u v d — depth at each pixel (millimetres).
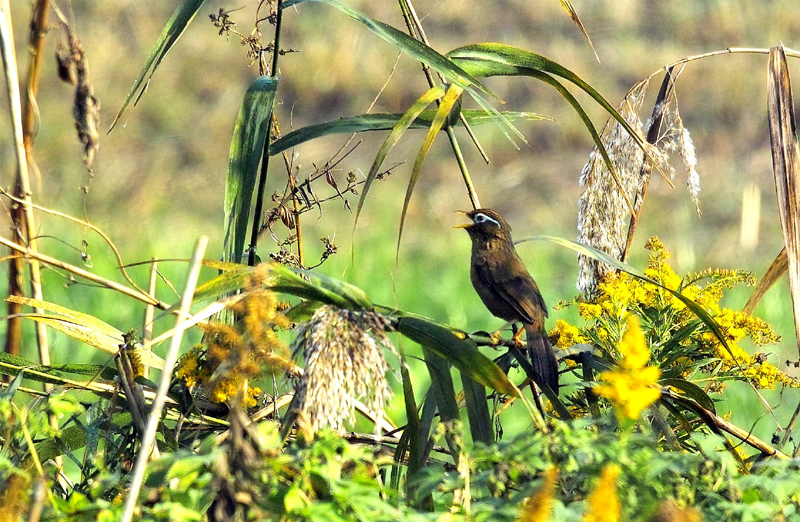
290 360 6059
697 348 7656
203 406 7109
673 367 7504
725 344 6875
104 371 7422
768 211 29094
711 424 7125
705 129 35406
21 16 31641
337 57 38531
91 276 7465
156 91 37438
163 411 6898
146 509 4762
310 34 40469
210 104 37312
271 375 6410
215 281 6172
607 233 8461
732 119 35750
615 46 40750
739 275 7898
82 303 19453
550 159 34000
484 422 6617
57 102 36250
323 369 5754
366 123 8062
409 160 33812
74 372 7395
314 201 8672
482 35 41594
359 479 4875
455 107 8227
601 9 43406
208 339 6191
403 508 4746
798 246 7684
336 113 36844
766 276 8797
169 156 34281
